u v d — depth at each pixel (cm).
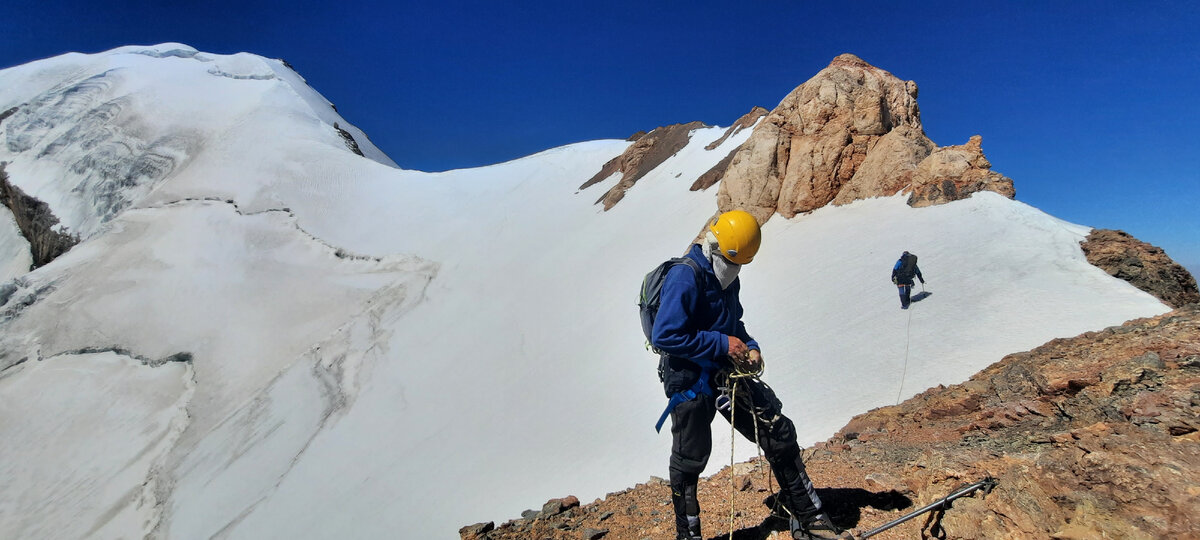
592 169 6022
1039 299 1311
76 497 2894
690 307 307
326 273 4919
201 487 2609
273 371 3697
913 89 2612
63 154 7206
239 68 9331
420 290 4409
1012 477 298
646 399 1806
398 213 5956
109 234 5859
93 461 3156
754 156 2681
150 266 5216
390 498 1889
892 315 1520
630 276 3109
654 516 463
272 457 2702
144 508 2633
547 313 3247
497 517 1412
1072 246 1509
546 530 496
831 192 2484
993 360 1151
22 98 8012
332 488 2183
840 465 482
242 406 3344
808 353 1552
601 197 5078
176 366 3975
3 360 4322
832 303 1773
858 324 1570
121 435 3347
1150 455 267
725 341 303
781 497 339
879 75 2627
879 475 398
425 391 2861
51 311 4791
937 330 1368
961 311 1402
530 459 1736
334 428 2784
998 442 471
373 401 2966
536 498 1424
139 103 8000
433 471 1964
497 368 2808
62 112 7794
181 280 4953
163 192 6456
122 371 4012
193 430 3209
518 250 4600
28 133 7500
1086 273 1380
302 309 4412
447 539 1420
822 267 2047
